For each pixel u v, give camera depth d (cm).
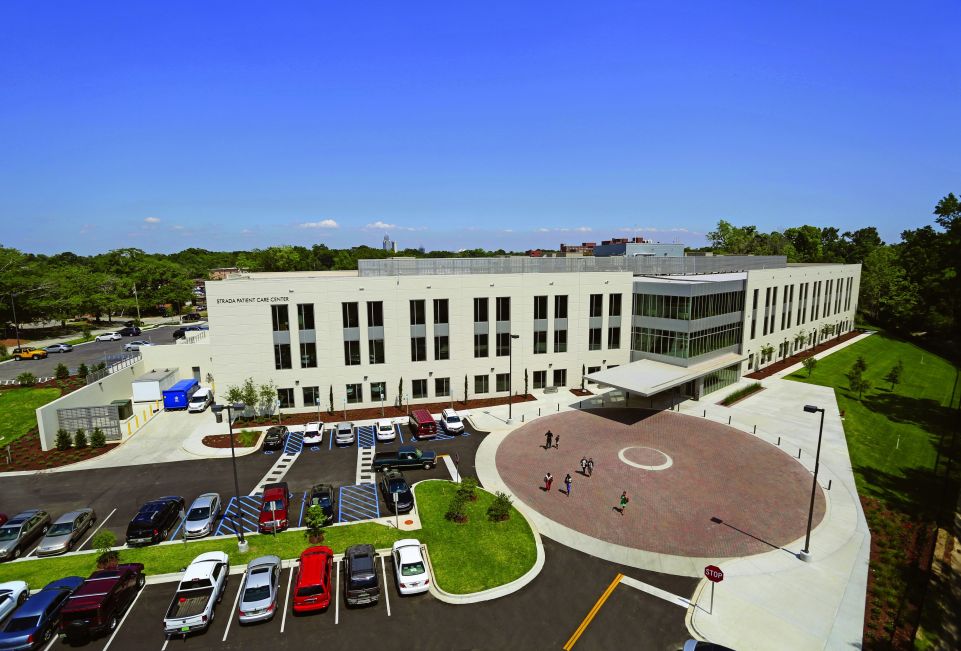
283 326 4638
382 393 4981
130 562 2456
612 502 3069
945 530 2788
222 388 4594
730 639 1939
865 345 8594
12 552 2542
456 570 2378
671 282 5441
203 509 2831
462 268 5612
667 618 2069
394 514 2964
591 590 2250
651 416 4706
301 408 4781
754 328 6359
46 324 10225
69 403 4228
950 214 6612
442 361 5103
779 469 3550
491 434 4278
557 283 5416
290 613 2125
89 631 1942
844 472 3512
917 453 3953
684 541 2645
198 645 1942
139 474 3550
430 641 1953
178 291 12025
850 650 1889
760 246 15062
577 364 5641
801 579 2331
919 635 1977
